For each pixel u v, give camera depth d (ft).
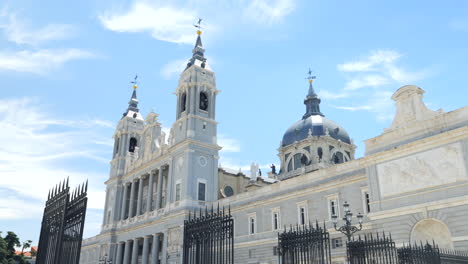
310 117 346.33
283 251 66.74
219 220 55.31
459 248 99.66
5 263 280.10
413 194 112.27
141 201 255.50
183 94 240.73
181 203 207.82
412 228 110.63
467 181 101.55
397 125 123.95
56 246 57.82
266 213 174.60
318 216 152.05
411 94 122.52
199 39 256.52
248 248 177.47
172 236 207.00
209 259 55.52
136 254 238.89
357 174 141.28
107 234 265.34
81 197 53.47
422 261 71.82
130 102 310.65
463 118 107.86
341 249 140.87
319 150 320.29
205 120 228.63
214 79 243.19
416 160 113.70
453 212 102.83
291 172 321.32
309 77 374.43
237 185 262.67
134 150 288.51
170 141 236.84
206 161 221.05
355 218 138.41
